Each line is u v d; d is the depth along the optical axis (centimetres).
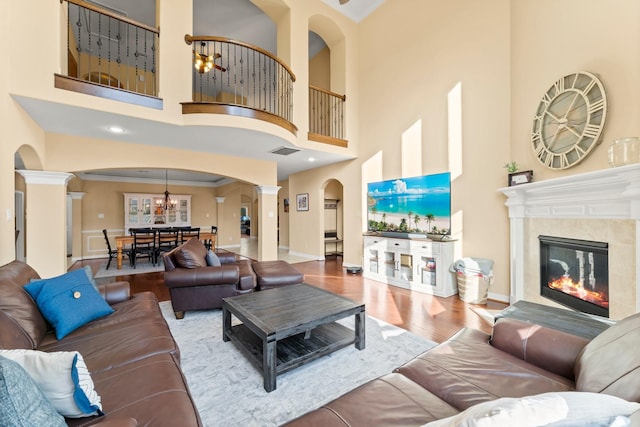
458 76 410
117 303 230
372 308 348
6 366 77
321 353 214
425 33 455
